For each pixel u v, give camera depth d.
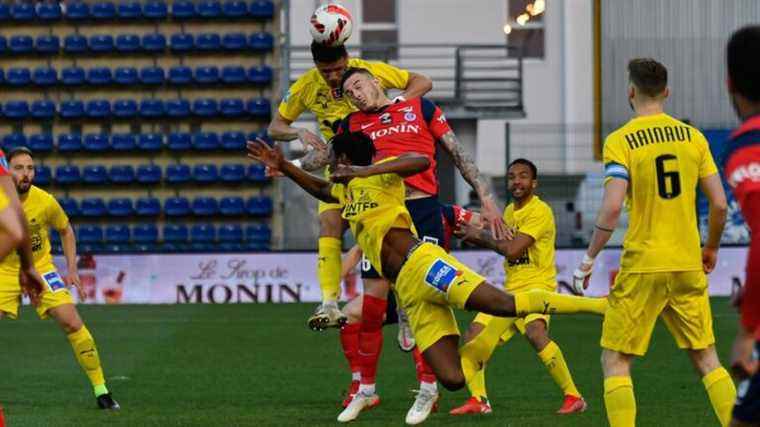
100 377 33.66
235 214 79.44
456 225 30.44
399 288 25.75
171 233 79.31
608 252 72.69
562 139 86.00
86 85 81.44
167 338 54.09
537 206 33.00
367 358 30.83
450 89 89.81
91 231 79.19
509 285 33.56
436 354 25.61
